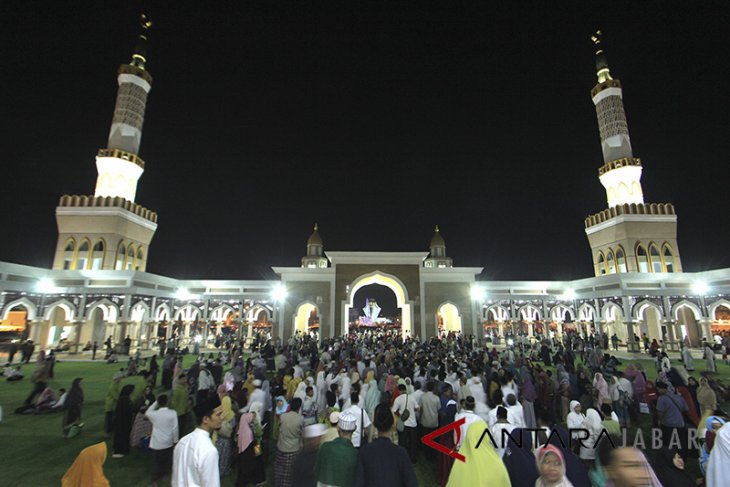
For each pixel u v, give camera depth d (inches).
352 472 153.8
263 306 1366.9
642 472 127.0
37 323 1051.9
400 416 309.6
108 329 1196.5
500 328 1434.5
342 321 1298.0
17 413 443.5
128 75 1518.2
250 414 254.5
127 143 1462.8
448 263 1771.7
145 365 813.2
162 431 251.6
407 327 1327.5
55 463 304.7
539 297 1393.9
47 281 1088.2
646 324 1283.2
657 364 599.8
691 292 1125.1
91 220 1310.3
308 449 178.5
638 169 1486.2
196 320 1445.6
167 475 276.2
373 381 365.7
